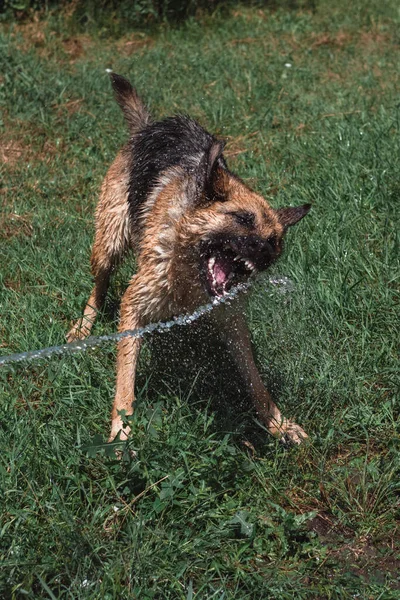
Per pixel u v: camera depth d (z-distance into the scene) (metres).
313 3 8.21
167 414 3.24
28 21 6.95
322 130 5.12
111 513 2.92
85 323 3.70
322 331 3.66
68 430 3.16
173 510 2.94
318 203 4.34
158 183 3.47
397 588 2.86
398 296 3.82
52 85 5.58
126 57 6.51
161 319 3.36
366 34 7.55
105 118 5.28
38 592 2.73
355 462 3.24
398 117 5.08
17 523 2.81
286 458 3.20
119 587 2.70
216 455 3.07
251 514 2.96
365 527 3.03
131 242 3.75
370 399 3.46
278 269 3.86
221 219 3.16
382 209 4.29
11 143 5.07
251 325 3.66
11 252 4.10
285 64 6.39
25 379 3.33
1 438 3.07
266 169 4.77
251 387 3.36
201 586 2.78
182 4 7.43
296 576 2.85
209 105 5.48
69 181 4.73
